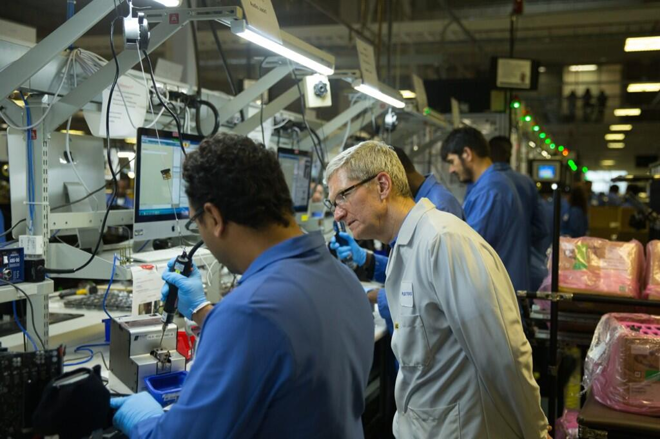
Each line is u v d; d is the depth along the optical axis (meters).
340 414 0.91
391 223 1.61
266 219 0.93
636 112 13.55
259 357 0.82
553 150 11.86
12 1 5.30
